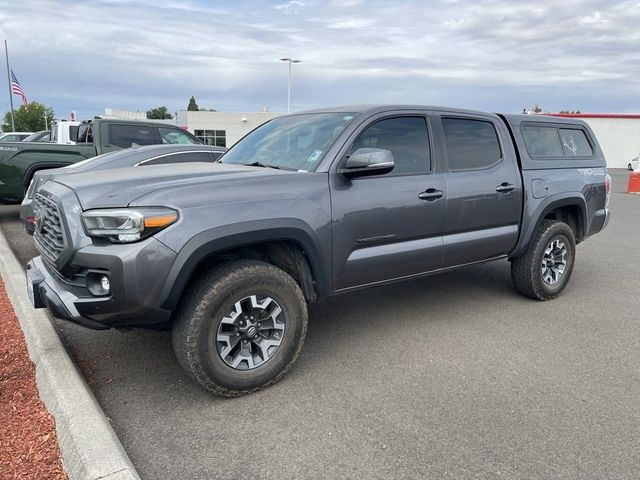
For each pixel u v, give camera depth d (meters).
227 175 3.40
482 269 6.73
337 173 3.63
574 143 5.61
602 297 5.57
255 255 3.57
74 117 26.09
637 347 4.18
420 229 4.07
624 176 31.73
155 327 3.27
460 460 2.68
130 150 7.03
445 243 4.28
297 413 3.12
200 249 2.97
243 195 3.21
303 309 3.47
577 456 2.72
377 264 3.86
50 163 8.99
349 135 3.76
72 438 2.56
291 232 3.32
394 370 3.71
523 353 4.03
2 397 3.19
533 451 2.76
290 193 3.38
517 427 2.98
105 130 9.41
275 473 2.57
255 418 3.06
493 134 4.77
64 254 3.01
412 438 2.86
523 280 5.19
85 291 2.99
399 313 4.95
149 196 2.96
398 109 4.11
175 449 2.76
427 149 4.23
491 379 3.58
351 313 4.95
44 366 3.31
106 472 2.32
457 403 3.25
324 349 4.08
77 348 4.01
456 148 4.43
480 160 4.59
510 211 4.76
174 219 2.93
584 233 5.64
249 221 3.15
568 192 5.25
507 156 4.80
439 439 2.86
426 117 4.27
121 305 2.88
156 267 2.87
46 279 3.29
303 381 3.53
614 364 3.85
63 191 3.19
